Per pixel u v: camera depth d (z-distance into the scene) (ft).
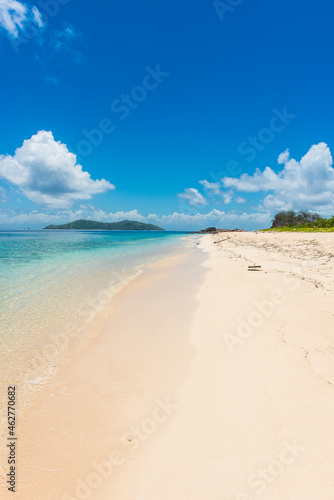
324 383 14.23
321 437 10.89
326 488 8.88
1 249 123.34
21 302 36.99
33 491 10.47
